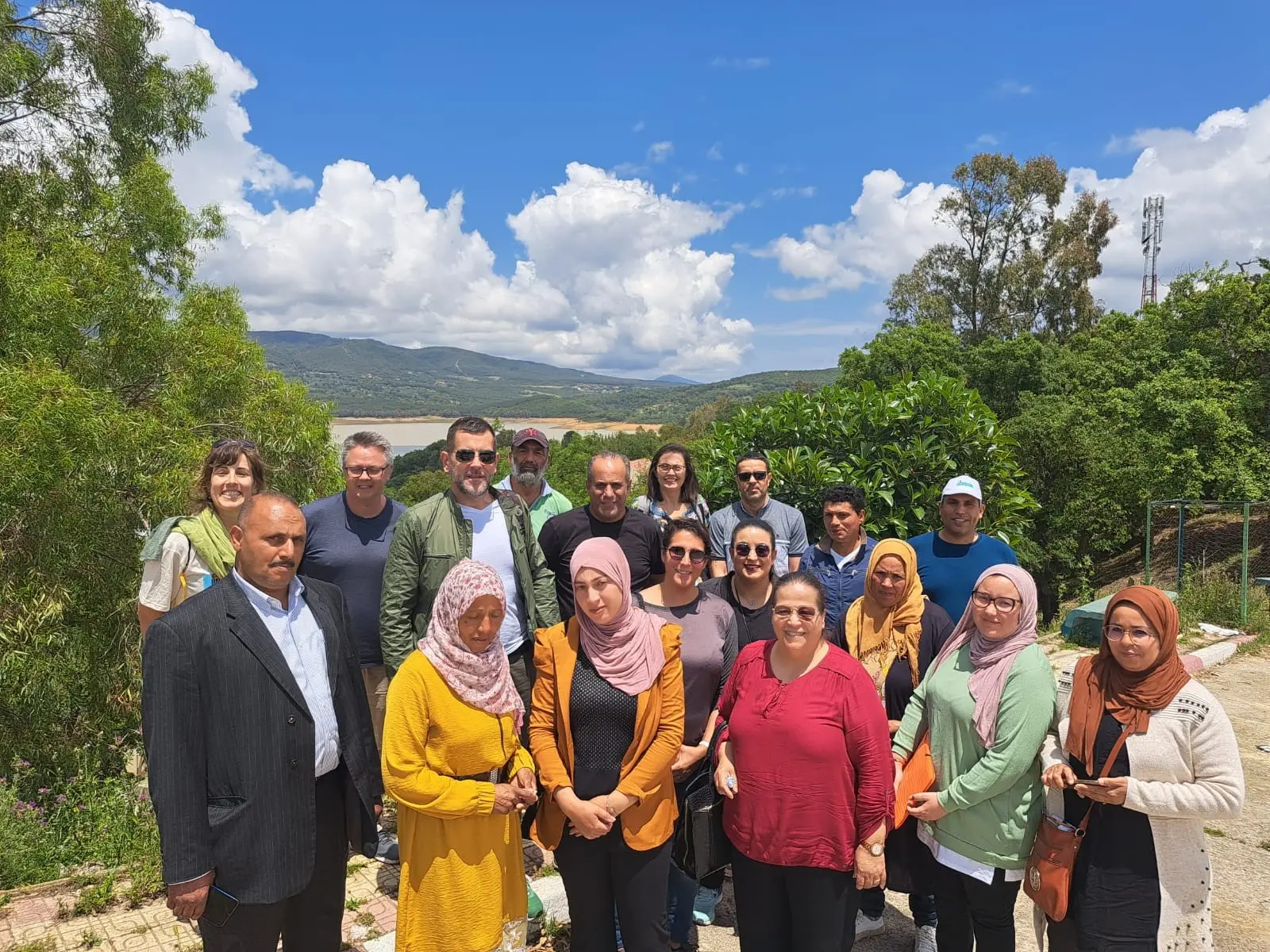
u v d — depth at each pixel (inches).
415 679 88.4
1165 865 86.0
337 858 92.4
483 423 134.0
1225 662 295.3
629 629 98.8
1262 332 697.0
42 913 123.1
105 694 245.9
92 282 298.2
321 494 377.1
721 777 100.2
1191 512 633.0
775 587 99.4
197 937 115.4
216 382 339.0
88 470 238.7
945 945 103.2
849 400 264.1
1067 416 552.1
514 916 94.3
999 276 1134.4
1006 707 95.0
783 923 98.4
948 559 145.8
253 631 84.4
